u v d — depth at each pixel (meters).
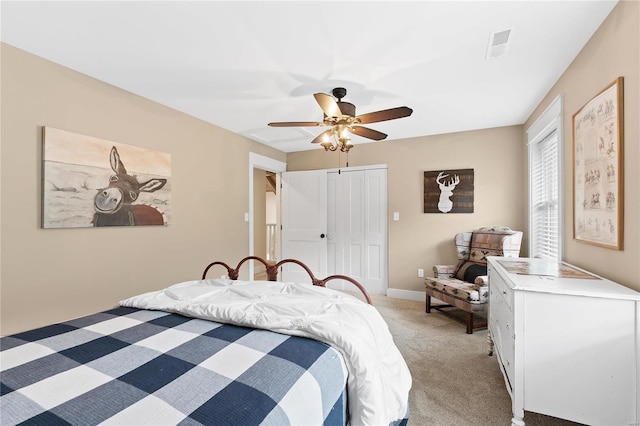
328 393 1.01
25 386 0.89
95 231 2.39
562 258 2.30
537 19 1.69
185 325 1.37
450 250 3.95
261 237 6.55
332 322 1.31
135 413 0.76
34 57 2.04
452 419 1.71
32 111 2.03
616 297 1.34
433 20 1.69
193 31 1.80
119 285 2.56
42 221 2.07
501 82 2.48
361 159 4.55
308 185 4.82
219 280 2.00
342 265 4.67
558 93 2.41
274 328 1.29
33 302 2.03
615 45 1.59
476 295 2.90
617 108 1.55
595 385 1.38
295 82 2.46
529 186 3.24
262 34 1.83
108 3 1.56
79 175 2.27
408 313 3.55
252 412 0.78
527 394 1.48
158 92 2.66
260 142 4.45
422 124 3.61
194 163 3.31
